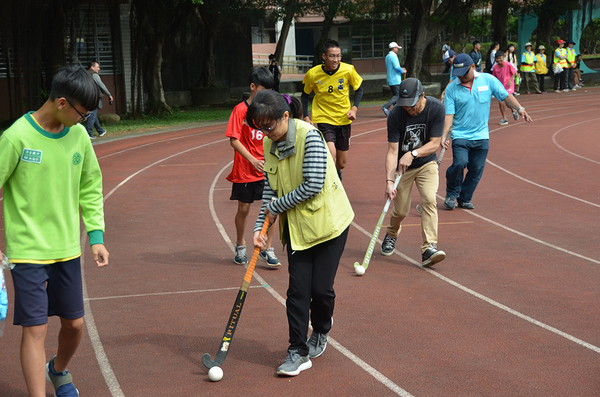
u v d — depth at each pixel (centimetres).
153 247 684
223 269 604
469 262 612
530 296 513
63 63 2072
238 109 573
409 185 607
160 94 2406
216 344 428
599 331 439
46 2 2030
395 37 3391
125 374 384
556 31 3653
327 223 369
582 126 1703
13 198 312
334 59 811
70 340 336
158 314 486
